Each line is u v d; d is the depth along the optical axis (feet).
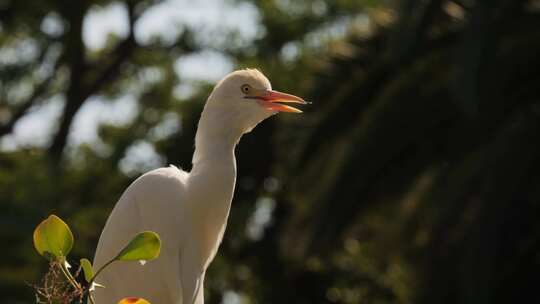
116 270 22.15
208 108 22.67
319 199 45.85
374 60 49.32
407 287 57.11
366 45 49.93
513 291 48.78
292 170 49.14
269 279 73.41
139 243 15.48
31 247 55.52
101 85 86.12
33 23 87.45
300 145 48.57
